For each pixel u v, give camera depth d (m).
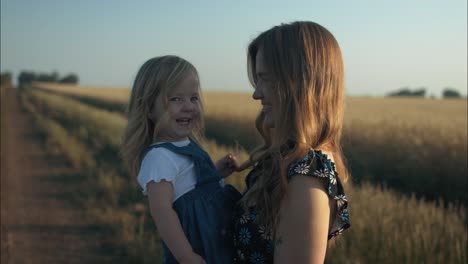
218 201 1.69
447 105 27.77
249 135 14.30
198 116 1.89
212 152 8.02
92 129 16.23
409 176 9.13
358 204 4.48
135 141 1.86
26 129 20.69
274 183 1.36
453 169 8.43
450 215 4.59
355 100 37.19
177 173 1.70
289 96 1.37
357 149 10.52
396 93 75.62
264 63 1.44
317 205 1.27
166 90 1.79
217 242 1.60
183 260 1.56
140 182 1.72
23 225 5.97
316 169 1.30
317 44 1.39
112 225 5.65
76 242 5.28
